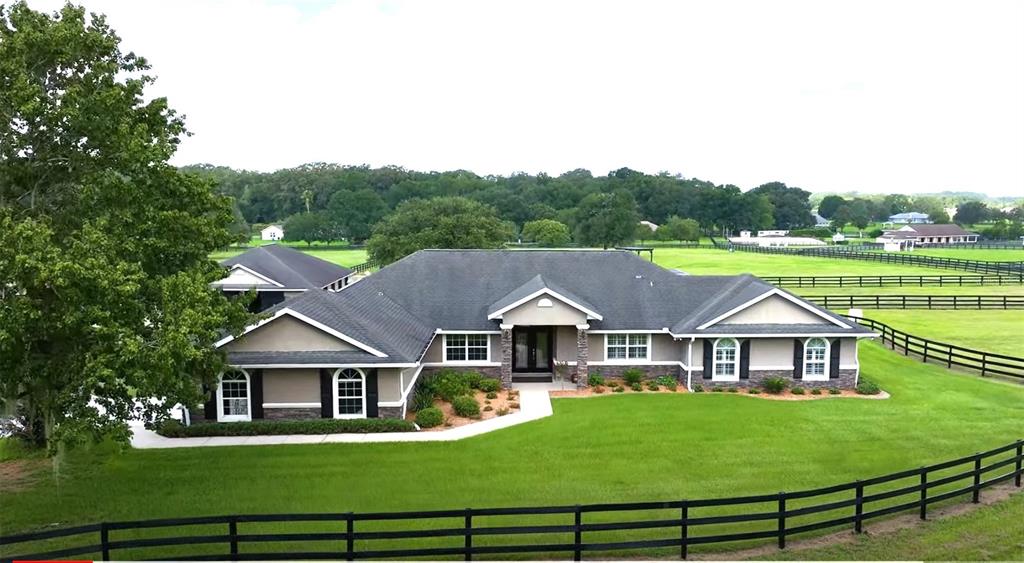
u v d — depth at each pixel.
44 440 21.86
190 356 15.04
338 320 25.80
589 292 33.19
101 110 16.58
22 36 15.46
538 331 32.72
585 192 161.38
